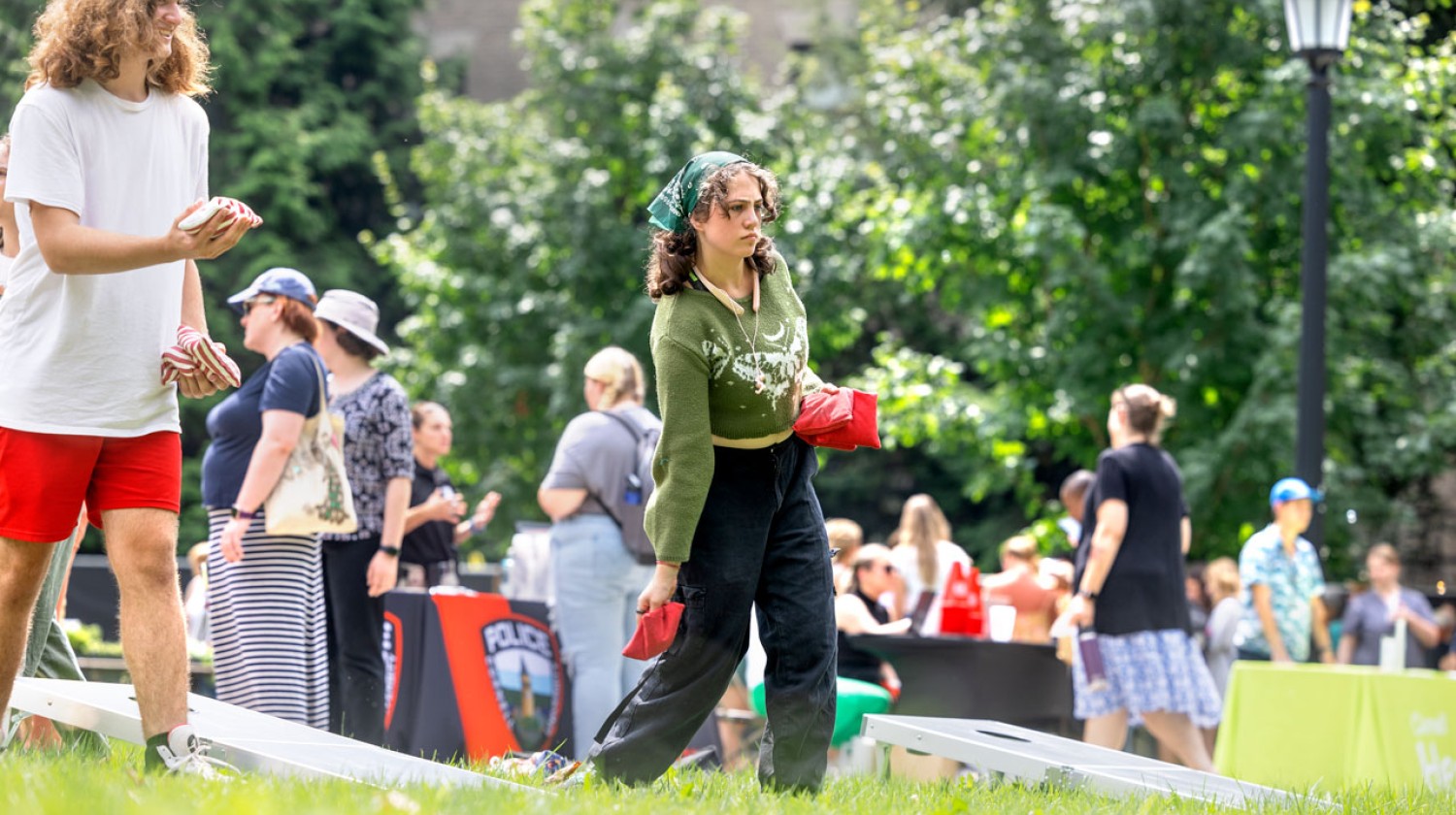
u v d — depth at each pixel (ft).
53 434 30.53
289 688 48.91
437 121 200.03
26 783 24.73
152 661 31.30
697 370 33.68
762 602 35.45
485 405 184.85
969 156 160.56
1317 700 61.00
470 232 191.42
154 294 31.50
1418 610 102.27
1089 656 64.13
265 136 231.71
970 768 65.67
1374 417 150.61
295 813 23.21
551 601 62.95
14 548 30.76
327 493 49.16
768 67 256.73
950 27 167.32
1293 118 144.36
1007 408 154.92
